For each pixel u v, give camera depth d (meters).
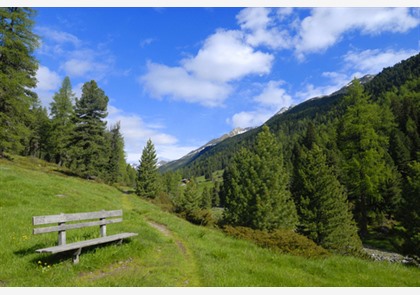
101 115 50.16
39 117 65.19
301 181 28.02
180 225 18.12
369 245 34.66
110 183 54.88
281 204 29.22
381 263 13.96
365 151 34.91
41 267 8.18
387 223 43.69
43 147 66.69
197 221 28.05
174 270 9.15
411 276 11.95
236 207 32.00
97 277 8.15
